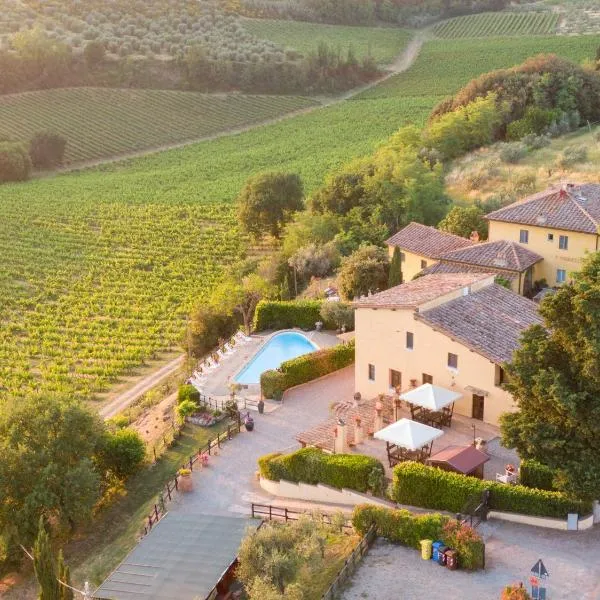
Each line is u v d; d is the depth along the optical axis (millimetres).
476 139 129625
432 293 57000
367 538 41406
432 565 39875
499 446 50406
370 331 58062
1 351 97875
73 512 49719
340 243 101375
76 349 97750
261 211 126500
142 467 57469
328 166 157000
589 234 72625
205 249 127812
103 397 85500
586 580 38062
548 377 40062
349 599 37594
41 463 50719
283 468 49781
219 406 63844
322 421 59312
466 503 43531
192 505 49625
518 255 74688
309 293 91938
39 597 41469
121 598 38719
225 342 83625
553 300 40625
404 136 132125
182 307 105812
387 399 56500
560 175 108000
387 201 104500
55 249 132875
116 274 120562
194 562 41094
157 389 81625
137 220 143500
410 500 45031
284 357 73125
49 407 53125
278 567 37188
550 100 134375
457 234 90750
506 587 36156
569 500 42000
